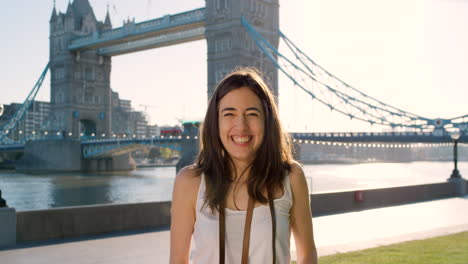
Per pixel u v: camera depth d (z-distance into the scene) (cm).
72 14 14262
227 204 183
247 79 191
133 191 6344
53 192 6194
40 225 1001
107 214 1098
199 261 182
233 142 182
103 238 1030
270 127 187
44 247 935
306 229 195
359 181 7431
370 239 1062
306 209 195
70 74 13950
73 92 13962
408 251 834
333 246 914
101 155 11606
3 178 8912
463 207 1681
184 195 189
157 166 14788
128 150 10919
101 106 14712
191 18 11031
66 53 14000
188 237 191
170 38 11862
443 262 723
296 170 194
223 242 178
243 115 184
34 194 5944
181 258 190
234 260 180
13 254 874
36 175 10000
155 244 971
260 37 9956
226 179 183
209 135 189
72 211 1048
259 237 178
